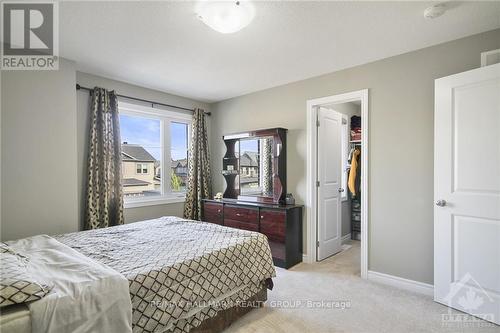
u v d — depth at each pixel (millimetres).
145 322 1458
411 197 2633
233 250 2043
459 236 2221
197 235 2344
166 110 4098
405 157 2668
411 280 2623
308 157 3477
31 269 1442
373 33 2275
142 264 1652
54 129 2697
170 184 4242
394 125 2738
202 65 2998
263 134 3764
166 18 2035
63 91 2758
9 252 1639
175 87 3836
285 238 3240
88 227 3088
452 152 2256
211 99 4508
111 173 3320
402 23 2115
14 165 2461
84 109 3207
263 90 3951
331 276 2996
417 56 2598
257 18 2029
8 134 2432
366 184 2910
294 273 3092
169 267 1640
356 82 3016
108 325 1289
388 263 2775
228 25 1876
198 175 4348
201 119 4465
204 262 1820
